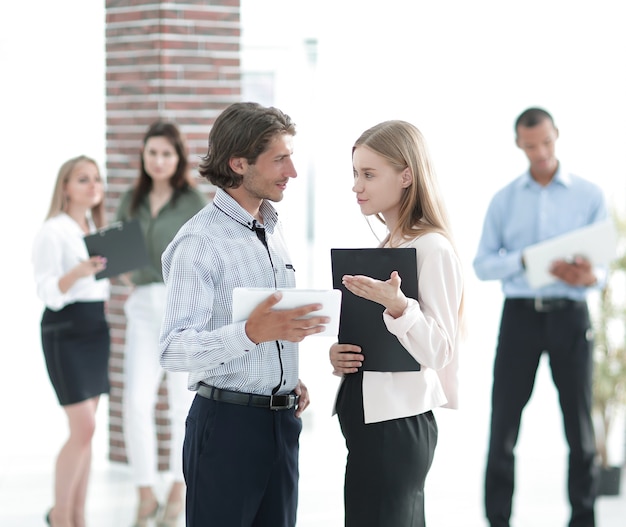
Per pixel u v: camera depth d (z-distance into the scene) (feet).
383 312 8.08
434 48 22.71
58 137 22.02
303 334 7.22
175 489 14.40
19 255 23.08
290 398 8.16
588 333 13.44
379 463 8.16
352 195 23.02
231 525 7.92
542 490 16.37
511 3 22.58
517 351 13.51
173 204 14.48
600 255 12.42
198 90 16.43
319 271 23.18
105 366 13.99
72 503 14.08
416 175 8.34
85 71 21.81
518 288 13.50
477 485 16.75
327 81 22.53
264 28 22.11
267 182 7.97
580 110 22.43
